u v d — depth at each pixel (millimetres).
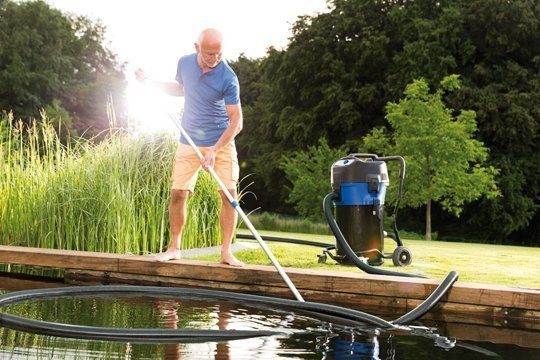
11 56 29719
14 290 3844
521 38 20656
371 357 2229
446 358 2270
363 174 4949
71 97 32000
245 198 29250
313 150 18672
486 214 20938
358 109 22422
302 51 22938
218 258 5391
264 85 27453
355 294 3656
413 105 16188
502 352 2420
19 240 5828
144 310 3129
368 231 4996
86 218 5594
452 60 20109
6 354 2117
